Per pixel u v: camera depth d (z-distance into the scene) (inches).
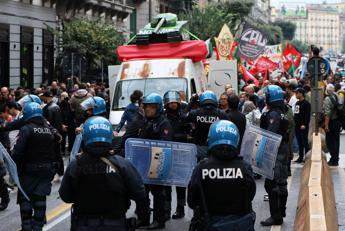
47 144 364.8
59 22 1483.8
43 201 362.9
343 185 574.9
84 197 221.3
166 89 682.8
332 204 421.7
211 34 2106.3
